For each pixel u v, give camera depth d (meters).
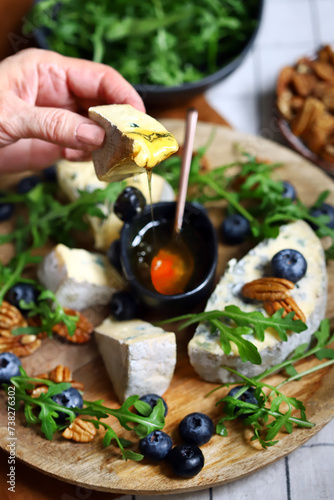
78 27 0.57
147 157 0.37
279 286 0.42
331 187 0.50
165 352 0.42
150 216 0.45
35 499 0.43
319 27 0.60
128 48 0.58
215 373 0.43
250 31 0.58
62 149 0.47
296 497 0.42
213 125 0.53
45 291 0.44
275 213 0.46
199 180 0.48
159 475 0.41
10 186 0.51
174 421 0.43
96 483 0.40
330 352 0.43
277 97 0.56
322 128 0.54
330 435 0.44
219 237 0.49
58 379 0.43
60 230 0.49
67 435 0.41
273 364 0.43
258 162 0.51
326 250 0.47
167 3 0.59
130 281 0.43
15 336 0.45
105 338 0.44
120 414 0.41
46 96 0.48
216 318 0.43
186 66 0.59
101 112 0.39
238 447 0.41
